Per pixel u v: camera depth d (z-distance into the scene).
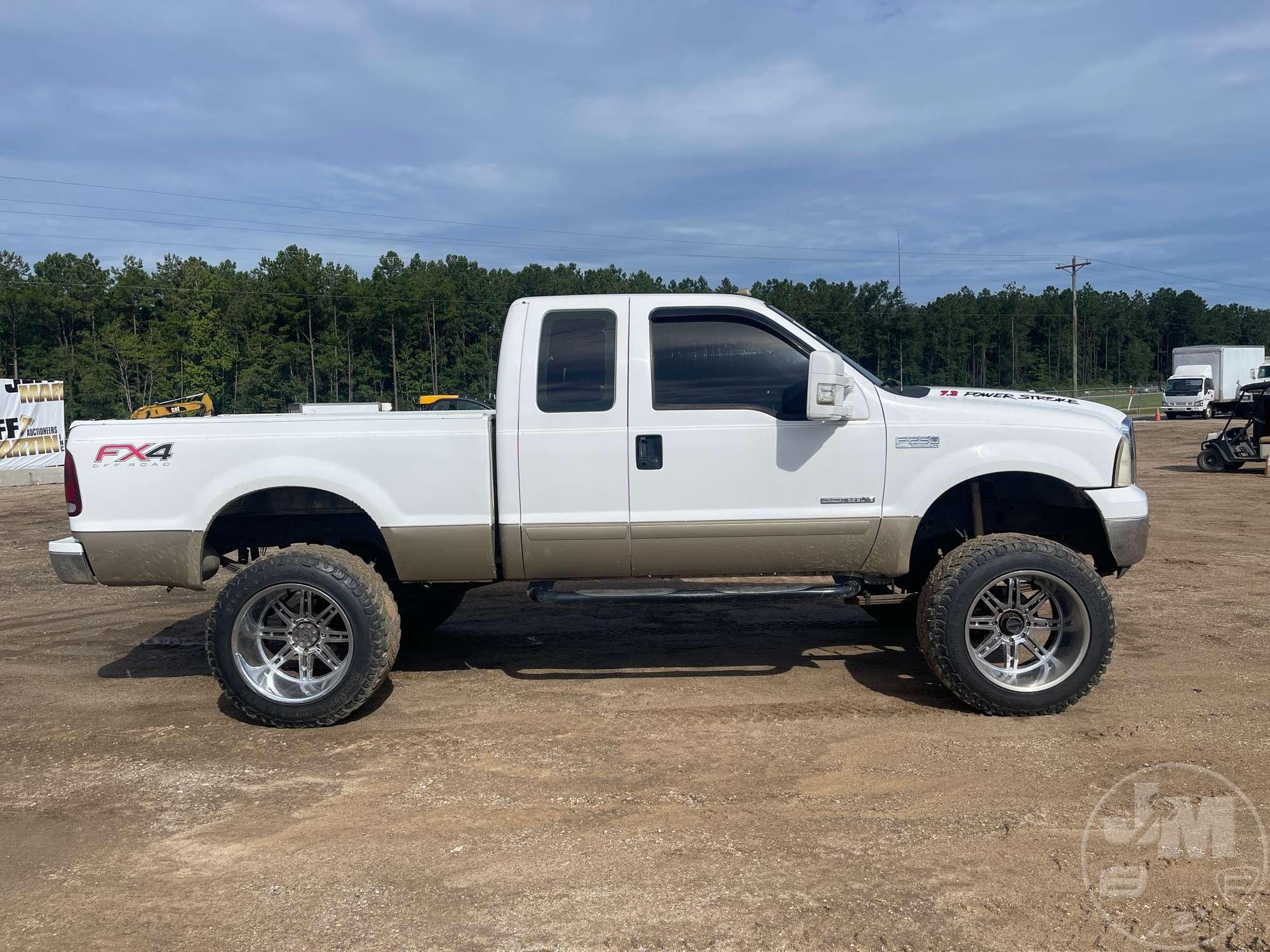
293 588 4.80
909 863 3.31
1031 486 5.29
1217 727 4.53
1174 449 25.20
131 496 4.92
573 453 4.88
